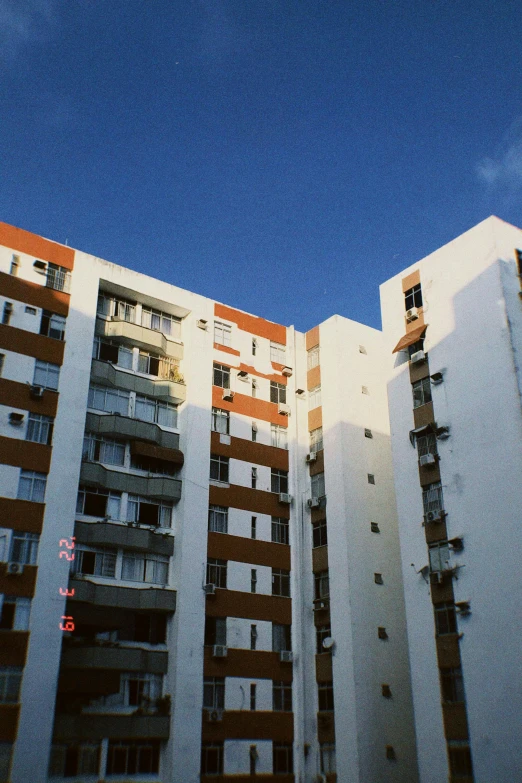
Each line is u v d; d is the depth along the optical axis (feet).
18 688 98.78
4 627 100.68
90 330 124.26
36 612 103.30
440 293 126.93
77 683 105.29
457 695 105.29
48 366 117.80
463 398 117.80
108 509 119.75
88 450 121.70
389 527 137.90
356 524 133.49
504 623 102.17
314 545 137.18
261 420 142.82
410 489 121.29
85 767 103.76
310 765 121.29
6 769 94.63
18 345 115.96
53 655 102.47
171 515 126.11
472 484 112.37
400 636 129.90
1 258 119.14
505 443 109.70
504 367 113.19
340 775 117.70
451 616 109.40
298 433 146.00
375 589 130.52
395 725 122.11
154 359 135.44
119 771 106.42
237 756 115.65
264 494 137.18
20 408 112.68
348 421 141.59
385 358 143.23
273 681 124.36
